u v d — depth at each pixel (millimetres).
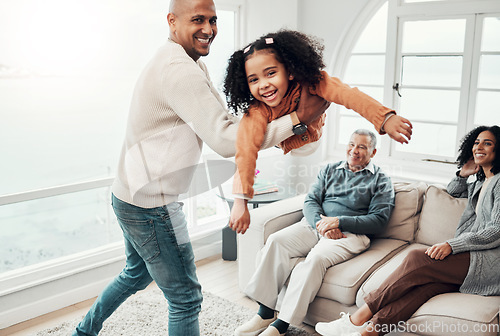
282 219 2553
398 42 3438
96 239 2662
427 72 3373
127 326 2326
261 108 1196
